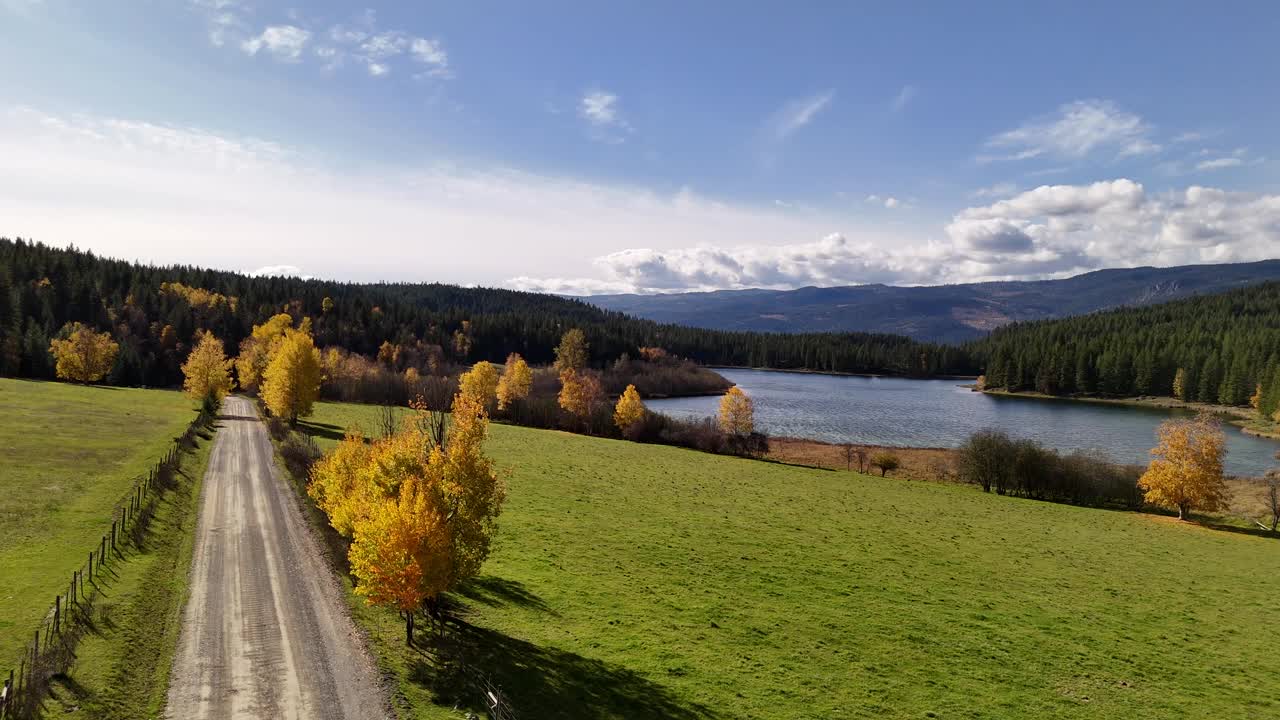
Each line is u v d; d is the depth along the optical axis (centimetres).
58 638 2423
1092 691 2942
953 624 3594
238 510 4559
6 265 14912
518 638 2975
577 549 4384
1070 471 7969
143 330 15950
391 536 2617
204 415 8312
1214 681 3116
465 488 2891
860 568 4453
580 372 18950
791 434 12769
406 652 2709
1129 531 6347
